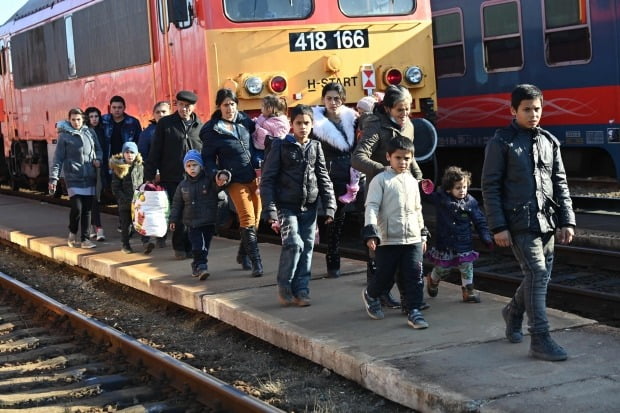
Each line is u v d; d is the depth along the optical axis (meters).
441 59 16.48
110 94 14.70
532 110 5.57
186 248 9.82
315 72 11.63
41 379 6.62
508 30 14.98
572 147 14.46
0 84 21.50
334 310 7.17
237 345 7.34
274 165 7.29
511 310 6.00
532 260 5.64
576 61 13.84
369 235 6.40
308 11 11.61
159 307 8.90
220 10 11.31
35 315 8.87
